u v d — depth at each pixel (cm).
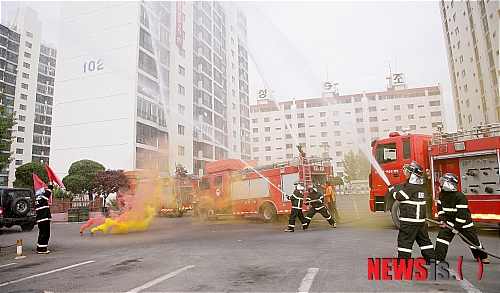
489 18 3081
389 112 6153
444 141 914
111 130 2994
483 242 745
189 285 462
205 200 1625
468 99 3641
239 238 914
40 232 821
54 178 870
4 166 1614
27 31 5331
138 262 642
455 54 3903
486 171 810
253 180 1388
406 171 531
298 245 755
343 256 612
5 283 525
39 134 5759
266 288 432
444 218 552
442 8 4225
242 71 5700
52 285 498
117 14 3130
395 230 966
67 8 3316
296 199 1020
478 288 416
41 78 5941
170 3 3666
